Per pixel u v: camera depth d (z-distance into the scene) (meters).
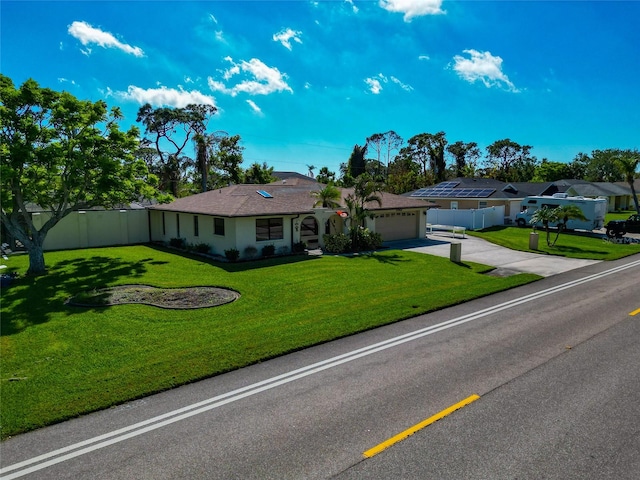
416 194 46.38
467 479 4.96
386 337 10.03
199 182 53.19
